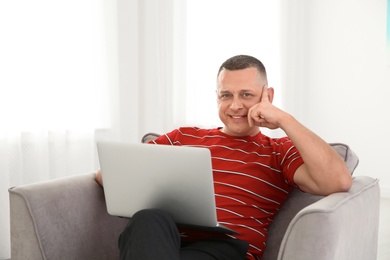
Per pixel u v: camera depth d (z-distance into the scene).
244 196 1.56
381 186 4.53
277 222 1.64
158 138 1.80
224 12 4.12
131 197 1.39
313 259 1.20
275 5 4.46
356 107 4.62
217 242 1.43
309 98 4.83
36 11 2.83
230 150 1.65
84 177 1.65
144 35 3.61
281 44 4.52
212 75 4.07
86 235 1.58
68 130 3.07
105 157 1.39
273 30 4.46
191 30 3.93
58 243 1.49
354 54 4.60
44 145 2.89
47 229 1.46
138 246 1.21
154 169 1.32
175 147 1.28
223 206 1.55
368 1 4.51
